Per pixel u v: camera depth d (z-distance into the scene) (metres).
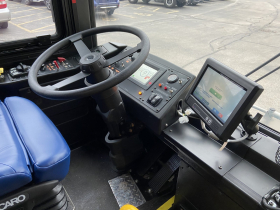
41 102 1.50
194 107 1.06
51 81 1.46
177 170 1.39
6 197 0.76
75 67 1.53
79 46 1.17
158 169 1.57
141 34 1.10
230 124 0.83
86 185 1.58
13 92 1.37
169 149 1.54
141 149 1.53
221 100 0.90
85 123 1.83
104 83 0.85
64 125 1.71
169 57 1.56
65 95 0.84
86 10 1.59
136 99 1.26
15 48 1.46
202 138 1.11
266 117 1.09
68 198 1.47
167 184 1.48
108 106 1.15
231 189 0.86
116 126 1.29
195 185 1.09
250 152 0.92
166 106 1.16
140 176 1.61
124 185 1.56
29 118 1.02
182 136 1.12
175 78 1.22
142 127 1.42
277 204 0.73
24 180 0.77
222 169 0.91
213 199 1.01
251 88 0.75
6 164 0.75
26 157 0.83
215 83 0.94
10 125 0.97
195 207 1.19
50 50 1.15
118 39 1.76
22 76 1.37
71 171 1.69
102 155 1.82
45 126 0.98
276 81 1.13
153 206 1.42
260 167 0.91
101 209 1.43
